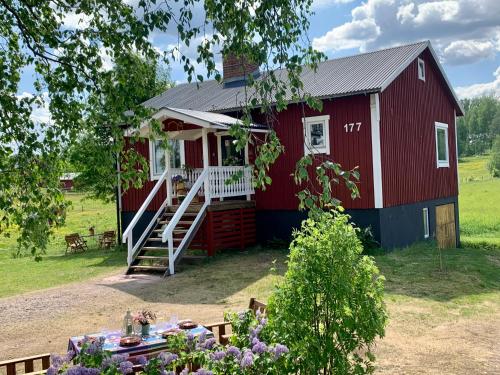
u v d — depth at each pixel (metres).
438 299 10.02
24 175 5.98
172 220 13.55
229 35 4.97
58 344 8.39
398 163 16.05
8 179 5.95
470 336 7.95
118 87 6.47
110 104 6.50
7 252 22.55
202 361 4.27
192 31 5.03
